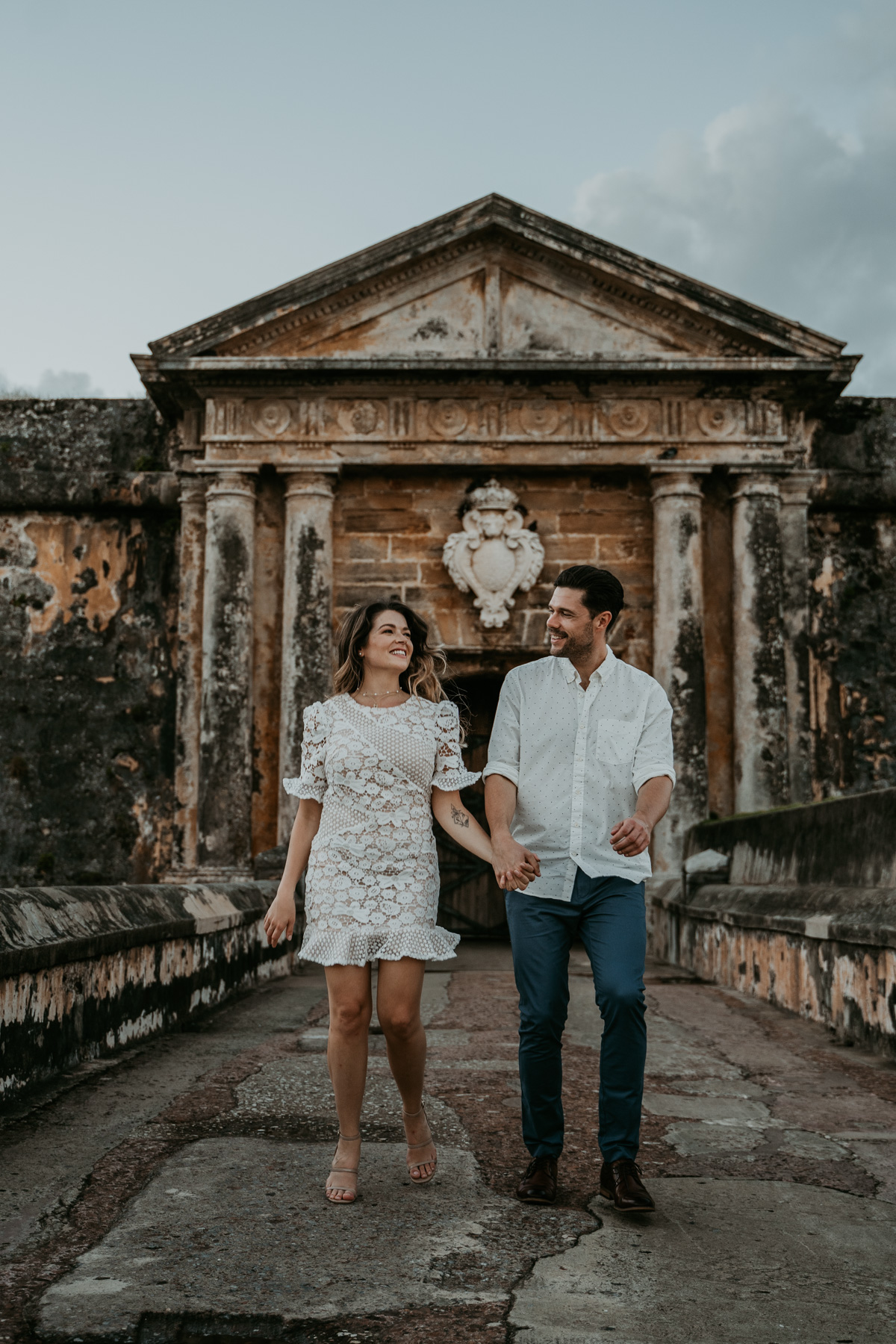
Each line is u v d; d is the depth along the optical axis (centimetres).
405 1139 454
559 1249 335
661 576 1525
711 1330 282
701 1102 541
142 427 1702
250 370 1488
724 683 1558
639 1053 373
